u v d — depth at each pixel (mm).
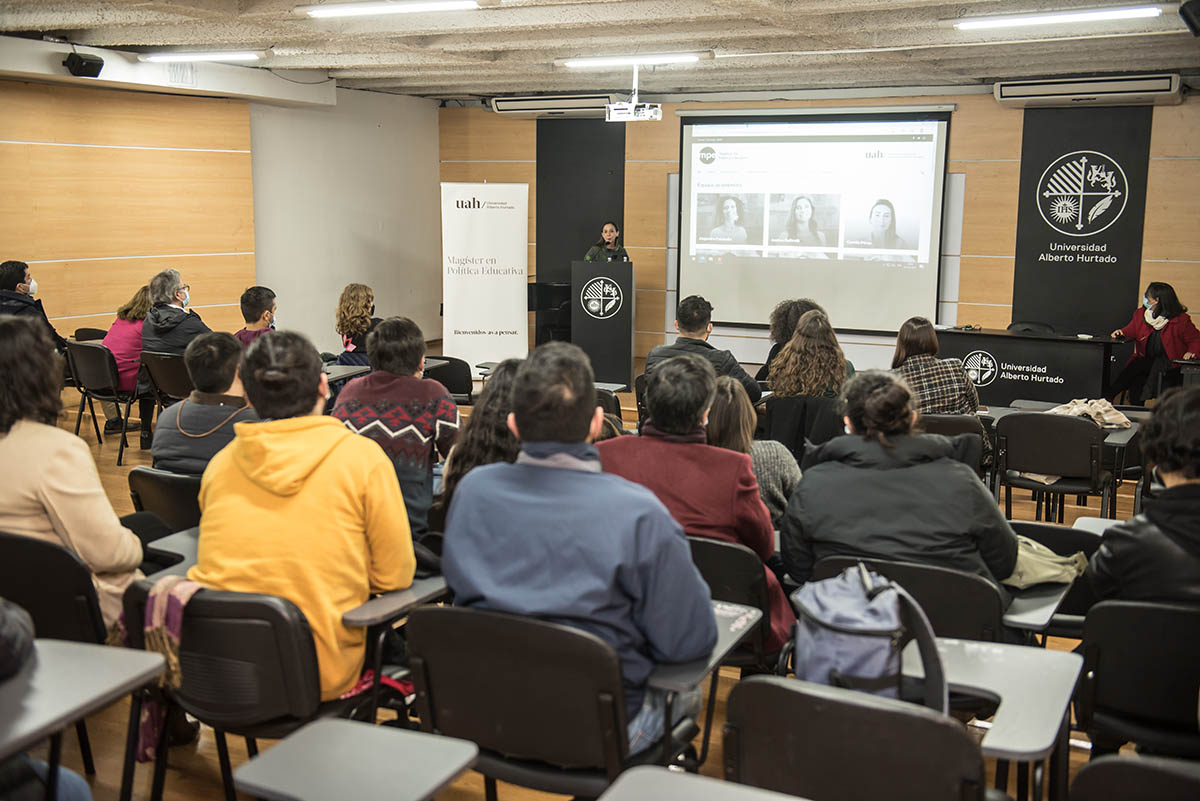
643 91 10156
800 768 1575
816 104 9625
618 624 1763
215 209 8969
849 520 2375
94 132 7945
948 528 2307
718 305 10195
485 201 9555
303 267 10070
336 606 2092
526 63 7906
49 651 1586
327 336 10445
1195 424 2018
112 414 7090
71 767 2654
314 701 2035
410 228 11383
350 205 10539
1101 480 4320
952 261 9312
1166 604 1990
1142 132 8383
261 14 5750
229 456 2199
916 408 2475
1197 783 1316
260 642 1990
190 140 8688
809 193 9641
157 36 7078
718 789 1340
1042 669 1821
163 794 2525
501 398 2559
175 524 2924
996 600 2164
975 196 9109
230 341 3201
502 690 1789
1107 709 2115
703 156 10031
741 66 8555
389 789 1381
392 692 2248
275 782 1396
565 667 1706
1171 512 2057
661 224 10508
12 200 7410
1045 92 8359
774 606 2561
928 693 1676
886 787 1506
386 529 2156
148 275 8477
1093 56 7590
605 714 1696
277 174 9672
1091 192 8633
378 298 11047
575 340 9438
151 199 8430
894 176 9289
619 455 2566
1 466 2248
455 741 1515
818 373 4301
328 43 7391
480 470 1901
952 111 9008
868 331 9586
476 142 11406
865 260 9508
